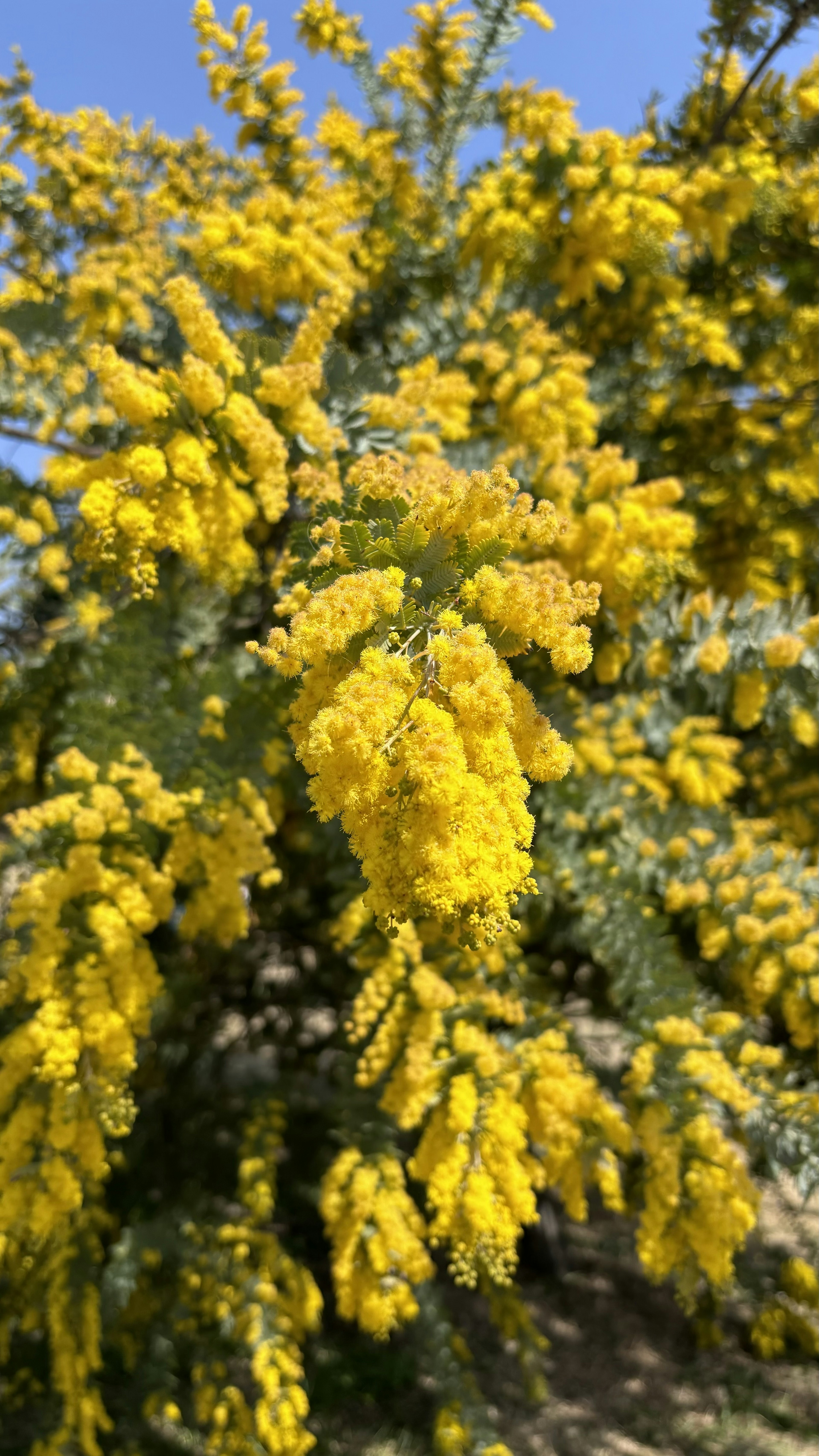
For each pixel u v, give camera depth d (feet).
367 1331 12.77
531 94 15.88
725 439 16.35
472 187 14.30
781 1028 12.41
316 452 8.91
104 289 10.75
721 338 14.61
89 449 9.73
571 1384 15.39
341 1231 10.50
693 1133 9.16
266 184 13.32
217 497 8.16
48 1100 8.64
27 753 12.73
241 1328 11.89
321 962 15.65
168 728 9.84
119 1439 12.80
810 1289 15.64
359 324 15.44
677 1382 15.56
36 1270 11.44
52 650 12.36
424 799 4.19
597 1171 9.68
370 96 15.51
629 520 9.67
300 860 14.15
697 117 15.02
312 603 4.65
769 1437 14.35
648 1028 9.89
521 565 9.30
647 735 11.50
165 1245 12.80
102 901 9.03
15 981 9.12
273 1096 14.84
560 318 13.43
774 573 15.39
